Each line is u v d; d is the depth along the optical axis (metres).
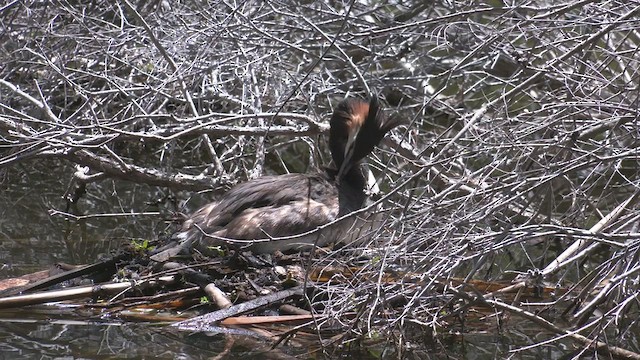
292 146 15.66
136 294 9.79
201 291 9.73
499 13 13.04
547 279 10.92
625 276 8.29
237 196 10.66
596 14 11.28
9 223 12.25
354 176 11.23
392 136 12.00
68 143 10.03
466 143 12.70
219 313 9.23
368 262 8.91
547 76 12.52
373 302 8.55
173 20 13.27
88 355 8.38
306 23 12.05
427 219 8.55
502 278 10.85
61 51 13.45
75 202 13.07
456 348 8.95
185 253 10.31
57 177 14.26
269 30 12.23
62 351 8.46
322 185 10.89
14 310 9.45
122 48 13.29
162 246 10.52
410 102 15.44
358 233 10.26
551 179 8.60
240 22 12.42
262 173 13.25
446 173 11.95
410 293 9.06
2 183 13.70
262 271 9.94
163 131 10.88
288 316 9.23
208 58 12.89
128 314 9.40
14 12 13.30
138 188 14.03
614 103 10.17
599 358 8.74
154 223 12.56
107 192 13.81
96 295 9.69
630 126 10.66
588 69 11.45
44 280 9.94
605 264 8.95
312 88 13.54
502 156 9.64
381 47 13.44
